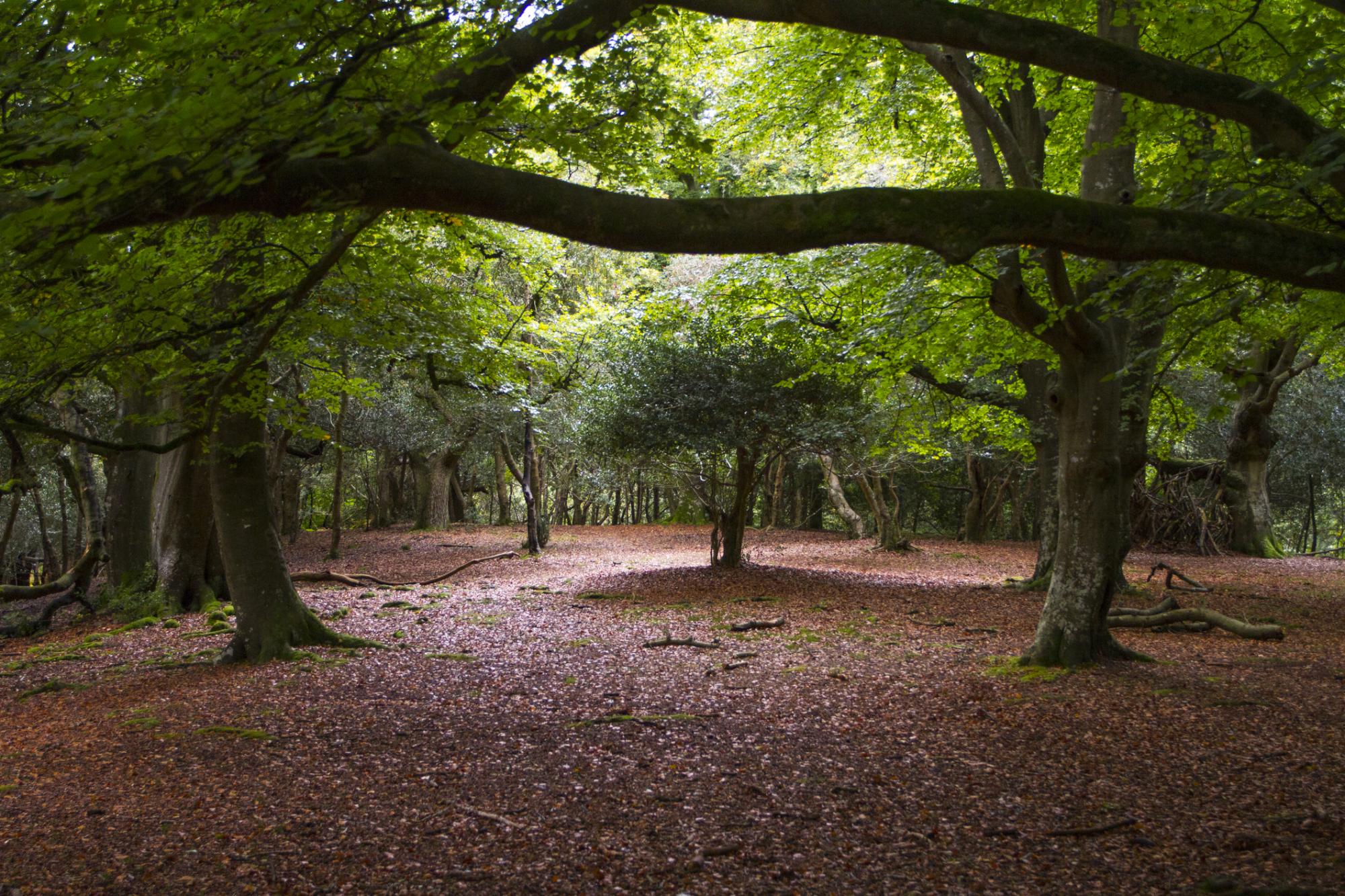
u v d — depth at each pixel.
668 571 16.00
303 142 3.29
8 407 6.05
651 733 6.44
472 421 23.06
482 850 4.48
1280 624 11.14
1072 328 7.57
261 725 6.71
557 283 21.59
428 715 6.96
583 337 15.95
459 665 8.80
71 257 3.65
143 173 3.34
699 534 26.88
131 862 4.38
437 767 5.75
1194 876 4.10
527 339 16.77
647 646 9.76
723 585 14.23
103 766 5.94
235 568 9.43
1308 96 6.02
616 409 14.63
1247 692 7.29
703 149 5.64
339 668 8.63
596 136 5.41
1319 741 5.95
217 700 7.50
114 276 5.73
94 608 14.26
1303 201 5.29
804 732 6.43
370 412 24.20
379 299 8.48
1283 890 3.80
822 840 4.59
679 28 8.37
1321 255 3.88
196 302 7.24
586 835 4.67
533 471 24.17
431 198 3.49
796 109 12.36
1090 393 8.07
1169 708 6.80
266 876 4.21
